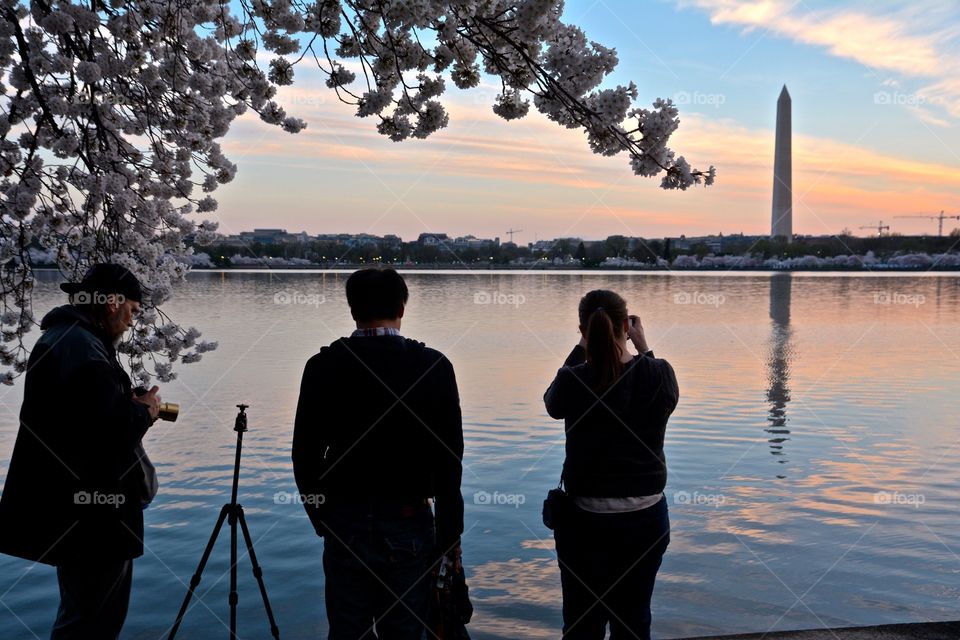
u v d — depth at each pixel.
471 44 3.46
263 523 7.35
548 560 6.41
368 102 3.73
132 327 5.12
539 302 59.06
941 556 6.45
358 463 2.40
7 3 3.81
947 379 19.22
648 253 155.62
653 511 2.83
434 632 2.47
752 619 5.13
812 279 122.88
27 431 2.70
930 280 119.75
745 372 20.72
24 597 5.57
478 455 10.64
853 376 19.81
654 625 5.05
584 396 2.80
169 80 4.70
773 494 8.54
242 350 25.89
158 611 5.31
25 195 4.13
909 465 10.01
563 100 3.24
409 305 54.75
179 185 5.02
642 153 3.30
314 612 5.27
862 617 5.17
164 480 9.07
